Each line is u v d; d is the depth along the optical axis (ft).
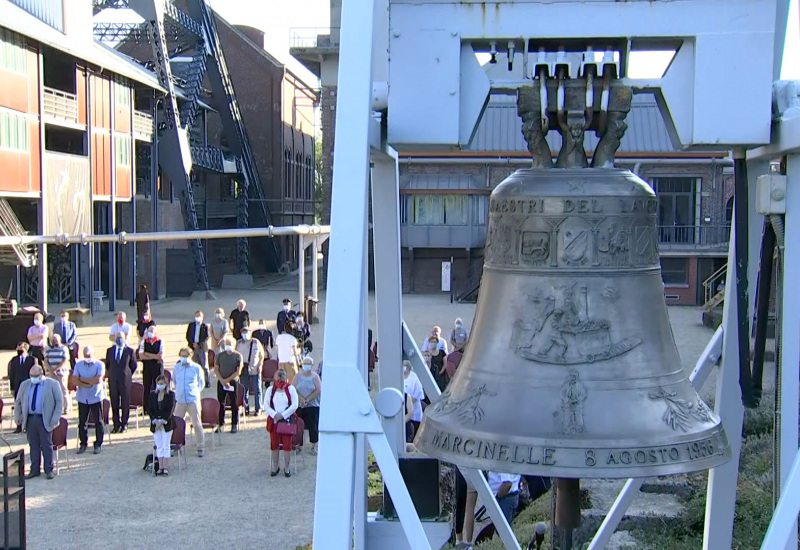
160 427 52.42
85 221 129.39
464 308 144.97
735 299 14.80
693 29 12.82
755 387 14.38
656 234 13.83
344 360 11.46
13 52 108.78
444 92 13.24
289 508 46.57
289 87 238.89
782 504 10.79
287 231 91.86
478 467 12.40
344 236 11.74
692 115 13.02
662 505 35.81
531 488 40.78
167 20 171.32
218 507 46.85
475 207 167.63
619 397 12.60
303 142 262.67
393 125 13.33
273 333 109.50
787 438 13.50
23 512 35.91
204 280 164.86
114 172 138.92
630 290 13.21
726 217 156.25
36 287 141.90
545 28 13.01
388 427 17.02
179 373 56.29
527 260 13.34
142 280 164.66
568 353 12.83
